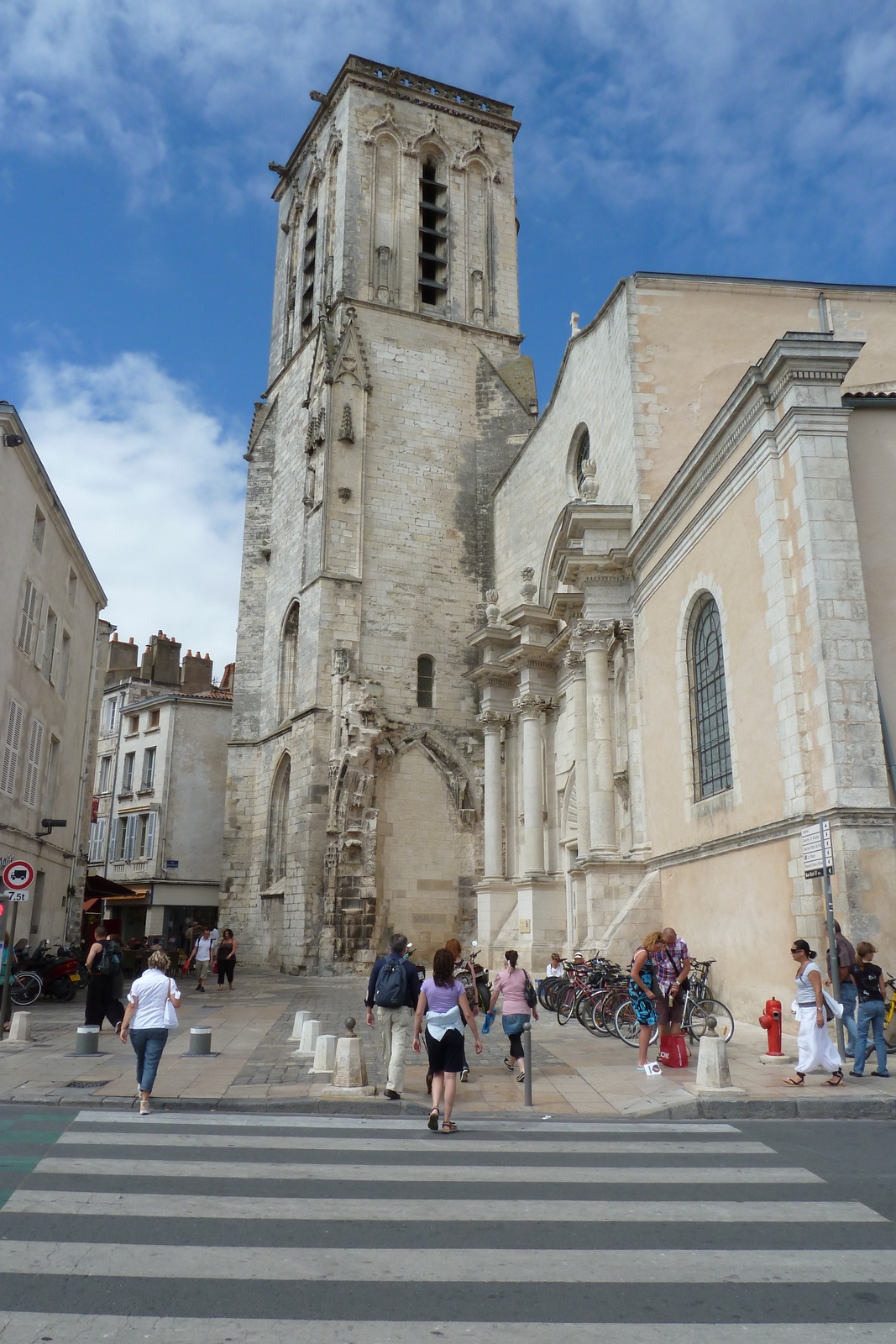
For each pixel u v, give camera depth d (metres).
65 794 30.03
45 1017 19.44
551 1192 7.00
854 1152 8.27
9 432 21.58
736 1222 6.27
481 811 36.19
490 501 40.47
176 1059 13.73
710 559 19.03
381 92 44.28
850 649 14.49
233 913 40.12
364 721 34.50
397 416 39.91
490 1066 13.61
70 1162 7.81
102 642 35.34
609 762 24.00
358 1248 5.77
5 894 22.78
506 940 31.53
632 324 25.62
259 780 40.97
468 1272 5.39
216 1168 7.66
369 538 37.81
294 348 46.25
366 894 32.72
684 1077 12.05
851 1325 4.71
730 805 17.78
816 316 25.75
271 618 42.59
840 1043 12.07
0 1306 4.87
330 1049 12.65
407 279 42.56
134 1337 4.52
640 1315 4.82
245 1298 5.00
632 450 24.98
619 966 20.25
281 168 50.66
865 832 13.67
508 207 46.00
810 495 15.12
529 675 31.67
